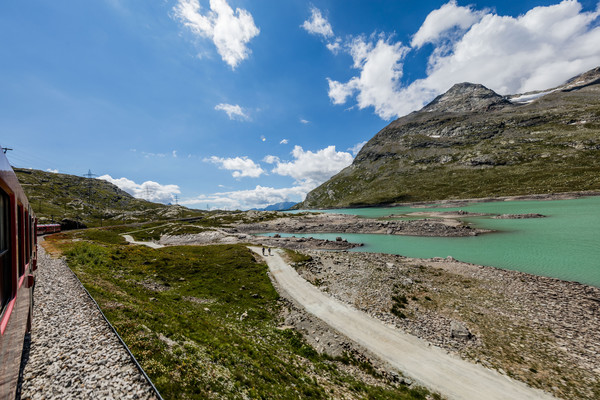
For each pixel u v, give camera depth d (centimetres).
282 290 4125
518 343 2742
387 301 3700
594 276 4609
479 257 6306
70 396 979
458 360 2434
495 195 19825
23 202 1244
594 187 16162
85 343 1350
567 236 7512
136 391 1045
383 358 2423
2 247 894
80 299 1969
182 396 1091
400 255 6988
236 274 4834
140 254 5394
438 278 4734
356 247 8731
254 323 2917
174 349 1477
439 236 9569
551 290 4034
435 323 3156
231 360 1641
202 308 3050
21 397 953
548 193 17275
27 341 1329
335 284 4431
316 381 1830
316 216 18100
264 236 11962
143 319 1827
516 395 2020
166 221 19100
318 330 2848
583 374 2264
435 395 1992
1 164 781
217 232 12812
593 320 3139
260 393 1371
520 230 8875
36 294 2028
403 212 18850
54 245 5469
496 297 3872
